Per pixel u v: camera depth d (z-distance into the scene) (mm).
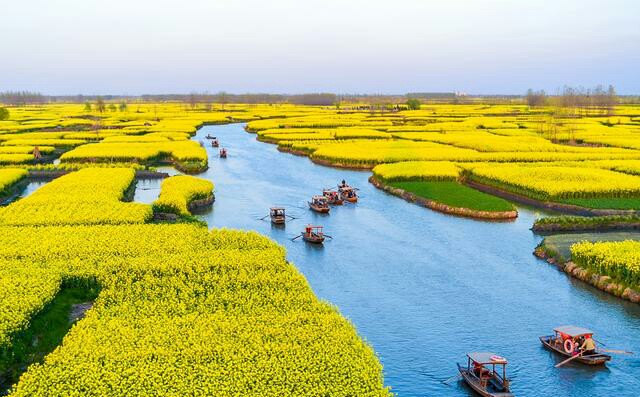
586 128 156875
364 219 64625
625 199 71000
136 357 27859
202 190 72375
